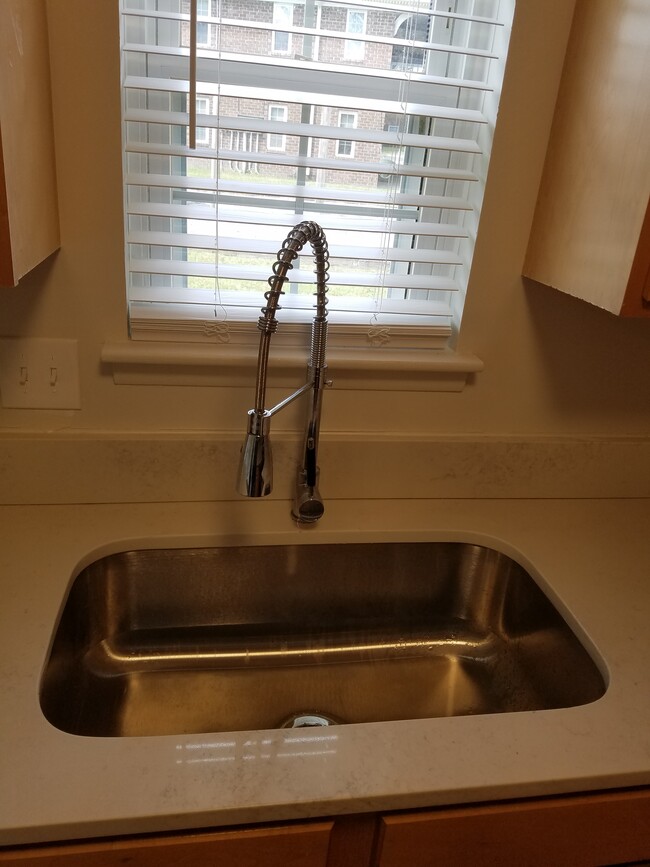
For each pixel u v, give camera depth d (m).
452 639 1.21
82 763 0.70
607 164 0.90
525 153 1.07
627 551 1.14
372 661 1.18
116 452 1.12
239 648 1.16
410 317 1.20
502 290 1.15
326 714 1.08
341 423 1.20
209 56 0.95
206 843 0.69
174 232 1.12
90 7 0.89
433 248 1.21
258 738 0.74
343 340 1.16
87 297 1.04
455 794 0.71
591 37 0.95
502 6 1.02
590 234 0.94
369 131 1.06
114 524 1.10
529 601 1.11
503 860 0.79
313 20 1.04
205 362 1.08
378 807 0.70
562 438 1.27
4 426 1.10
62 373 1.08
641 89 0.83
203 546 1.11
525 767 0.73
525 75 1.02
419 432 1.22
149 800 0.67
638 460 1.30
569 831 0.79
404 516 1.20
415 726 0.77
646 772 0.75
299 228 0.92
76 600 1.02
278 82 1.07
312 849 0.73
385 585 1.21
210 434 1.15
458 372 1.18
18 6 0.76
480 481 1.27
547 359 1.21
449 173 1.09
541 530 1.19
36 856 0.66
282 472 1.19
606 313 1.20
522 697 1.08
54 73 0.91
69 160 0.96
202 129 1.06
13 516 1.11
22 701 0.76
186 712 1.06
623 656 0.90
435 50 0.99
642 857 0.84
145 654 1.13
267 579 1.17
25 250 0.79
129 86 0.95
